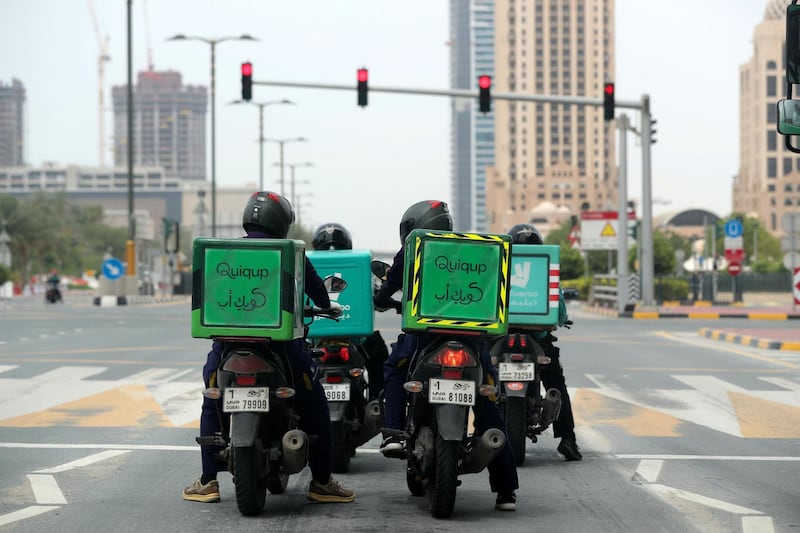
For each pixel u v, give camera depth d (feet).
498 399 30.42
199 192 279.49
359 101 119.44
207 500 31.50
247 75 119.75
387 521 29.35
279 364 29.43
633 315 158.40
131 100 209.46
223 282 29.19
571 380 69.21
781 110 34.76
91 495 32.40
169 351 88.84
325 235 39.06
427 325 29.45
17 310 185.88
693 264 333.21
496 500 31.12
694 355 90.17
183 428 47.06
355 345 36.96
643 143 156.15
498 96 121.39
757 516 30.09
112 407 54.13
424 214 31.78
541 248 39.83
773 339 102.42
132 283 223.92
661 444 44.37
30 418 50.06
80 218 540.11
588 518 29.89
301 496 33.09
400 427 30.53
